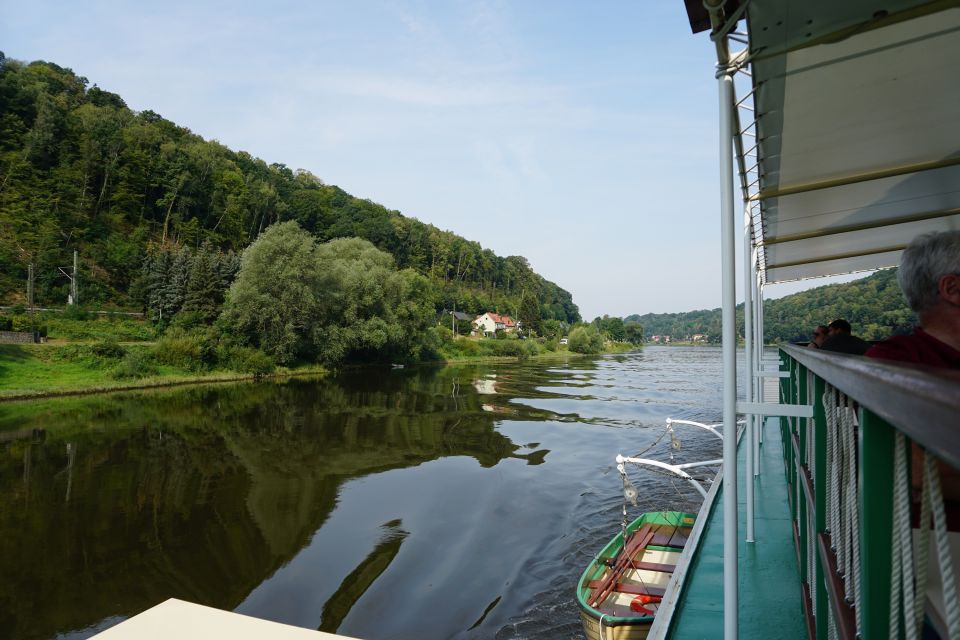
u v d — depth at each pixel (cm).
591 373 4794
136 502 1262
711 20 200
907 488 74
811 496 205
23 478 1427
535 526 1123
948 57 223
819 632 185
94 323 4328
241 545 1035
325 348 4012
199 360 3431
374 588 865
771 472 632
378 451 1742
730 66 219
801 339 2469
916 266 149
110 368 3148
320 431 2017
